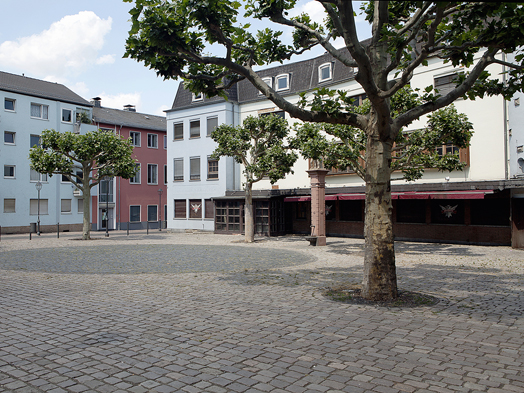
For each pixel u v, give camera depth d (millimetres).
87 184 27328
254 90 33094
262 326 6242
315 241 20625
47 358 4977
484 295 8383
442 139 15781
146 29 7863
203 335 5836
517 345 5277
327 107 8016
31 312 7355
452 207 21172
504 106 19812
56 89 42719
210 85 9516
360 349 5172
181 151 36062
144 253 17688
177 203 36531
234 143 22797
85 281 10633
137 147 46219
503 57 19891
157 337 5770
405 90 15789
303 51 10703
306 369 4535
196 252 17953
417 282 9953
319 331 5949
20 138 37969
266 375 4383
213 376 4371
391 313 6918
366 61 6766
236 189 33562
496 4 5836
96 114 44812
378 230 7961
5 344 5531
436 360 4770
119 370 4574
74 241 25938
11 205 37188
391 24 8883
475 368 4516
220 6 7914
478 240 20203
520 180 18078
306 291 8914
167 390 4043
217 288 9438
